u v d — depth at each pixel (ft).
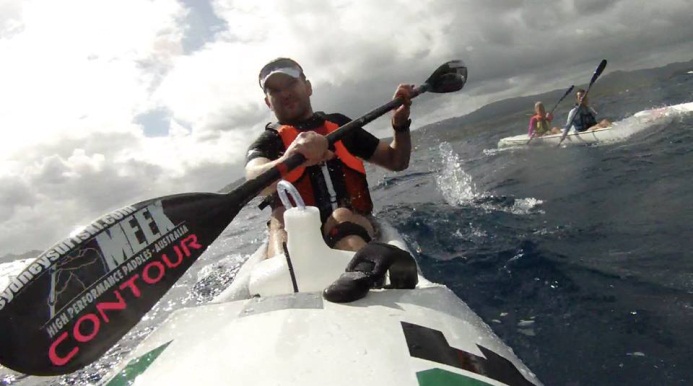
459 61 9.87
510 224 13.48
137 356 4.00
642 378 5.97
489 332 4.59
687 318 7.15
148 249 5.05
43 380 8.08
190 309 4.69
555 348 6.87
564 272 9.37
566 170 20.79
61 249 4.56
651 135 24.44
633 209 13.03
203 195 5.66
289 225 5.02
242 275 7.16
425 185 24.91
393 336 3.70
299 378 3.16
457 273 10.17
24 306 4.19
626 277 8.79
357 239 6.43
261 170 6.85
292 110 8.84
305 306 4.21
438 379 3.31
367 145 9.50
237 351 3.53
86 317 4.44
